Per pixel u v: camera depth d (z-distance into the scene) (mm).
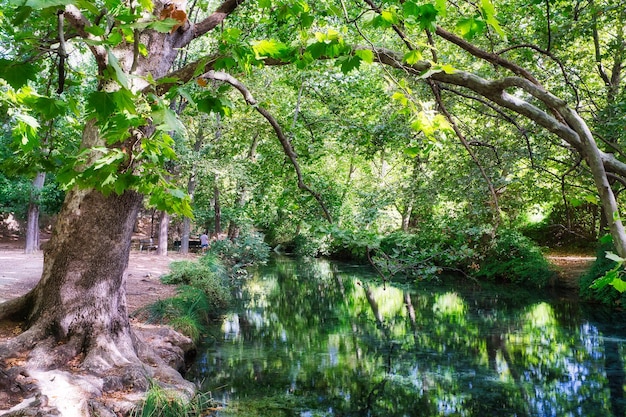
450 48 11336
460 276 20828
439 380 8336
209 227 29859
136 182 2355
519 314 13805
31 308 6469
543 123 3342
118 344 6398
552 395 7672
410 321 12883
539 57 8945
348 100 10633
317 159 9016
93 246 6266
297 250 30094
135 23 1744
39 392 5035
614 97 9445
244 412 6637
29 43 2010
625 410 7113
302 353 9719
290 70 10508
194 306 11461
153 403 5539
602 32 13656
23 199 22016
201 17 14594
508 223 18125
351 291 17797
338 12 2951
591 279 15375
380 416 6734
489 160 9562
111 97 1735
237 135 17922
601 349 10281
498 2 8859
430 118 2635
